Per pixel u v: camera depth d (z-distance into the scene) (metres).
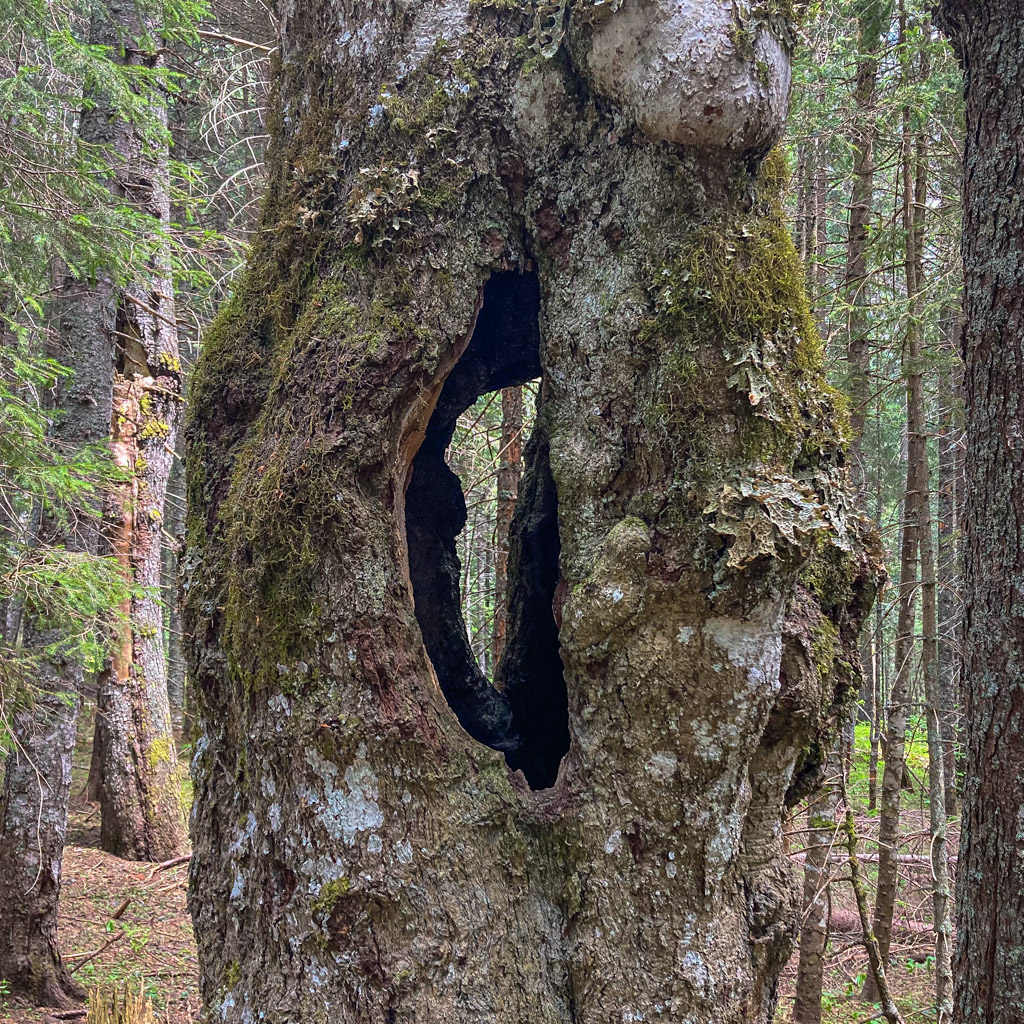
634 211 1.84
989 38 2.81
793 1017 5.05
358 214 1.86
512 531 2.85
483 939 1.74
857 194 6.33
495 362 2.49
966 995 2.84
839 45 6.21
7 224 5.12
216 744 2.03
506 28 1.95
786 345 1.81
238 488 1.94
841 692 2.02
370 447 1.81
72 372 5.25
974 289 2.88
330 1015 1.70
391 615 1.80
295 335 1.94
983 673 2.83
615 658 1.78
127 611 7.72
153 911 6.58
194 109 11.00
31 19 5.26
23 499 5.96
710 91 1.66
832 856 5.20
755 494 1.63
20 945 5.18
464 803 1.79
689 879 1.76
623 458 1.85
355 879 1.71
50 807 5.36
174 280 7.71
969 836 2.88
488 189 1.97
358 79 2.00
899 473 9.69
